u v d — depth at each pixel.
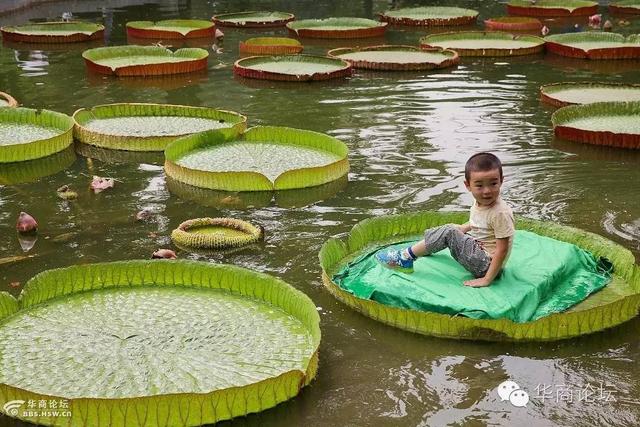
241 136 6.63
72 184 5.87
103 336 3.58
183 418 3.08
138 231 5.01
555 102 7.94
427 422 3.19
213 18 13.44
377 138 6.91
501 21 13.31
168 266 4.05
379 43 12.03
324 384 3.42
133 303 3.89
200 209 5.37
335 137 6.93
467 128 7.22
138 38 12.14
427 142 6.80
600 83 8.73
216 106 8.07
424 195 5.59
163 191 5.71
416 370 3.53
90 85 8.98
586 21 13.73
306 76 9.15
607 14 14.31
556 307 3.88
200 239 4.74
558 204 5.45
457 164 6.23
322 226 5.08
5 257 4.64
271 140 6.63
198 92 8.70
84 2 15.05
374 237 4.71
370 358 3.62
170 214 5.29
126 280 4.06
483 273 3.99
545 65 10.23
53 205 5.46
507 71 9.82
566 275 4.15
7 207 5.43
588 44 11.47
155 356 3.43
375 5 15.88
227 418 3.16
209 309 3.84
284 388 3.27
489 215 3.97
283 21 13.49
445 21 13.36
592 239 4.49
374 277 4.11
